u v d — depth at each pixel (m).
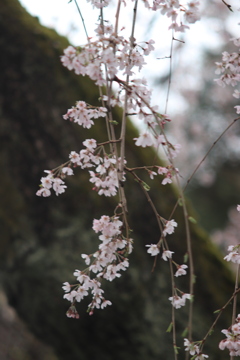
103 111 1.37
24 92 2.43
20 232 2.37
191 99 6.21
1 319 3.91
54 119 2.43
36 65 2.45
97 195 2.40
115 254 1.42
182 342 2.33
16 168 2.42
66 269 2.34
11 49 2.45
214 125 6.57
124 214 1.33
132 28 1.36
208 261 2.49
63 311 2.36
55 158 2.43
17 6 2.54
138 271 2.34
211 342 2.33
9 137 2.41
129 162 2.46
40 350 3.93
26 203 2.39
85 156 1.36
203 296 2.40
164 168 1.35
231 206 6.82
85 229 2.38
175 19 1.33
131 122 2.61
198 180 6.76
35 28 2.50
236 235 6.79
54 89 2.45
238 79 1.49
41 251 2.36
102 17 1.34
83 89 2.49
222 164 6.74
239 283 2.52
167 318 2.34
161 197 2.48
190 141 6.62
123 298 2.30
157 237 2.42
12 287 2.41
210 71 5.82
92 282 1.35
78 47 1.24
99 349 2.38
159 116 1.31
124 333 2.33
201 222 6.78
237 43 1.49
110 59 1.24
